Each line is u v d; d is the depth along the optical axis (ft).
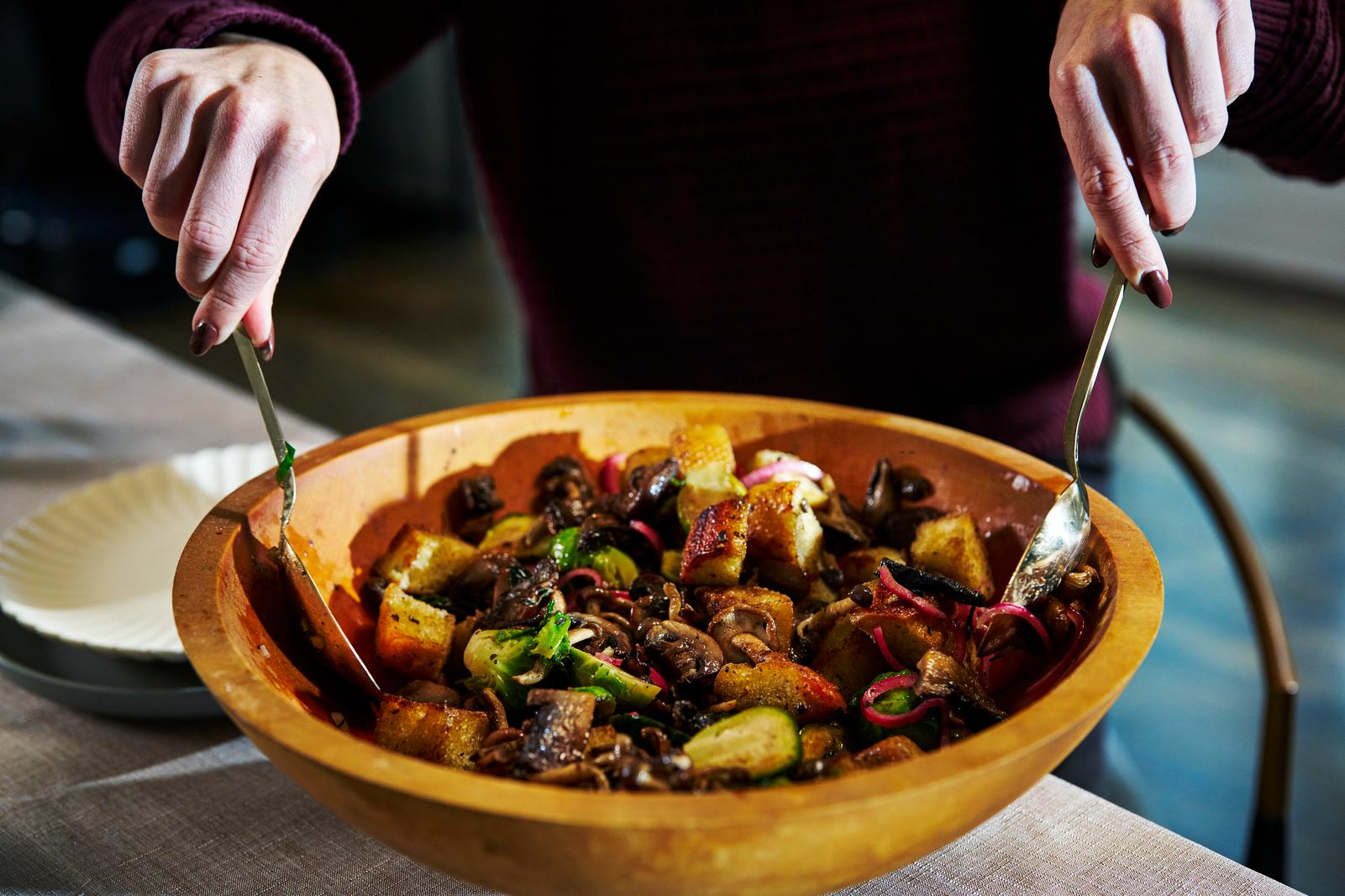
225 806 2.27
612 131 3.45
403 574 2.43
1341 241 10.94
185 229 2.09
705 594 2.28
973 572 2.30
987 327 3.59
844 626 2.21
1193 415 8.73
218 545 2.11
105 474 3.33
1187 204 2.07
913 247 3.47
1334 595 6.59
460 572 2.45
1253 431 8.49
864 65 3.30
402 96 13.34
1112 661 1.84
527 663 2.14
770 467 2.49
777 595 2.25
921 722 2.04
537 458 2.62
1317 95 2.82
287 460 2.23
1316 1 2.81
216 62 2.27
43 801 2.28
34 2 11.60
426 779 1.67
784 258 3.53
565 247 3.66
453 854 1.70
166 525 2.91
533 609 2.26
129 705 2.41
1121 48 2.03
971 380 3.66
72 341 4.36
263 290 2.23
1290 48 2.79
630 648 2.19
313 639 2.19
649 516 2.47
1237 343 10.09
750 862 1.65
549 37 3.42
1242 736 5.56
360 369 10.16
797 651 2.23
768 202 3.46
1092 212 2.07
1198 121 2.08
